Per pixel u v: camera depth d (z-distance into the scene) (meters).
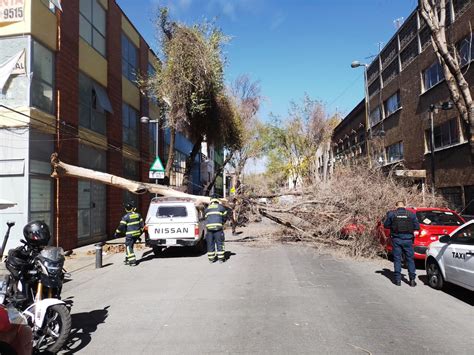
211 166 56.72
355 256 12.52
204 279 9.47
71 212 15.11
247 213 17.70
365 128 32.50
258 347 5.04
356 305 6.98
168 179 19.92
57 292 5.56
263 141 38.62
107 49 18.89
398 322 6.00
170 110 19.12
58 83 14.36
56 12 14.42
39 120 13.08
